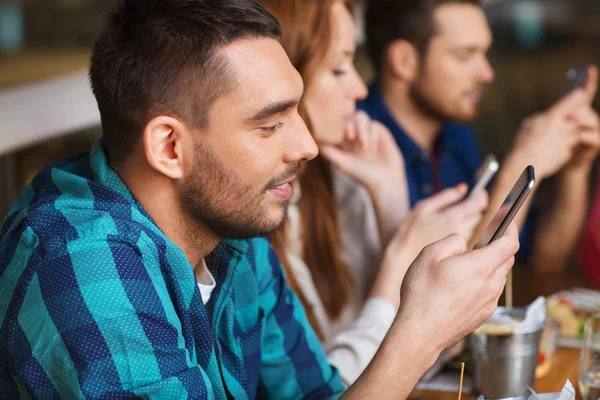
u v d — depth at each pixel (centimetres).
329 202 180
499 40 400
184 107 92
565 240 221
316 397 127
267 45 94
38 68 364
